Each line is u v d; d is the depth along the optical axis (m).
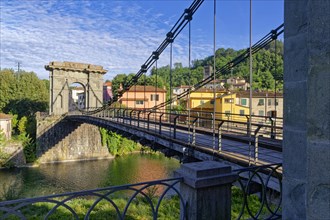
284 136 2.03
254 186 4.61
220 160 6.71
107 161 29.64
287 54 2.00
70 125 30.33
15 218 7.33
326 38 1.43
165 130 12.45
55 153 29.42
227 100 27.03
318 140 1.46
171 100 13.20
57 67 35.50
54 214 7.92
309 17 1.52
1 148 25.88
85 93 37.50
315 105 1.48
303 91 1.87
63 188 19.47
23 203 1.95
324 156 1.43
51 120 29.67
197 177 2.39
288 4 1.99
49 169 25.80
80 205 8.92
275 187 4.25
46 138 29.19
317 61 1.47
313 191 1.48
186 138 9.73
